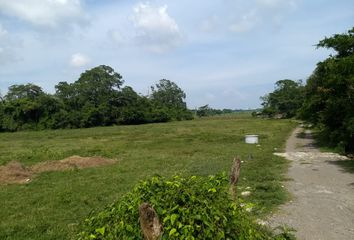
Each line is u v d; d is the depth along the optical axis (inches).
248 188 436.8
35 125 2694.4
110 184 505.7
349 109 730.8
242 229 138.8
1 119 2652.6
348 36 778.8
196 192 142.6
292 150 871.7
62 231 308.8
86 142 1314.0
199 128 2023.9
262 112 3257.9
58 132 2094.0
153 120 3334.2
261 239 148.0
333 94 805.9
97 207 377.1
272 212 335.0
